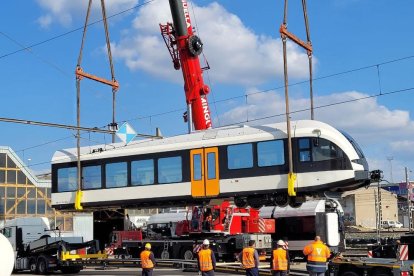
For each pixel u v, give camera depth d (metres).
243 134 24.16
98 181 28.25
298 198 23.66
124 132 28.39
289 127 22.50
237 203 24.39
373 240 39.81
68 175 29.53
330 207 29.56
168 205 27.31
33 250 30.19
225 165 24.31
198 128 29.59
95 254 29.36
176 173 25.66
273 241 30.48
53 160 30.19
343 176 21.98
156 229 33.88
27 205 50.12
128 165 27.30
